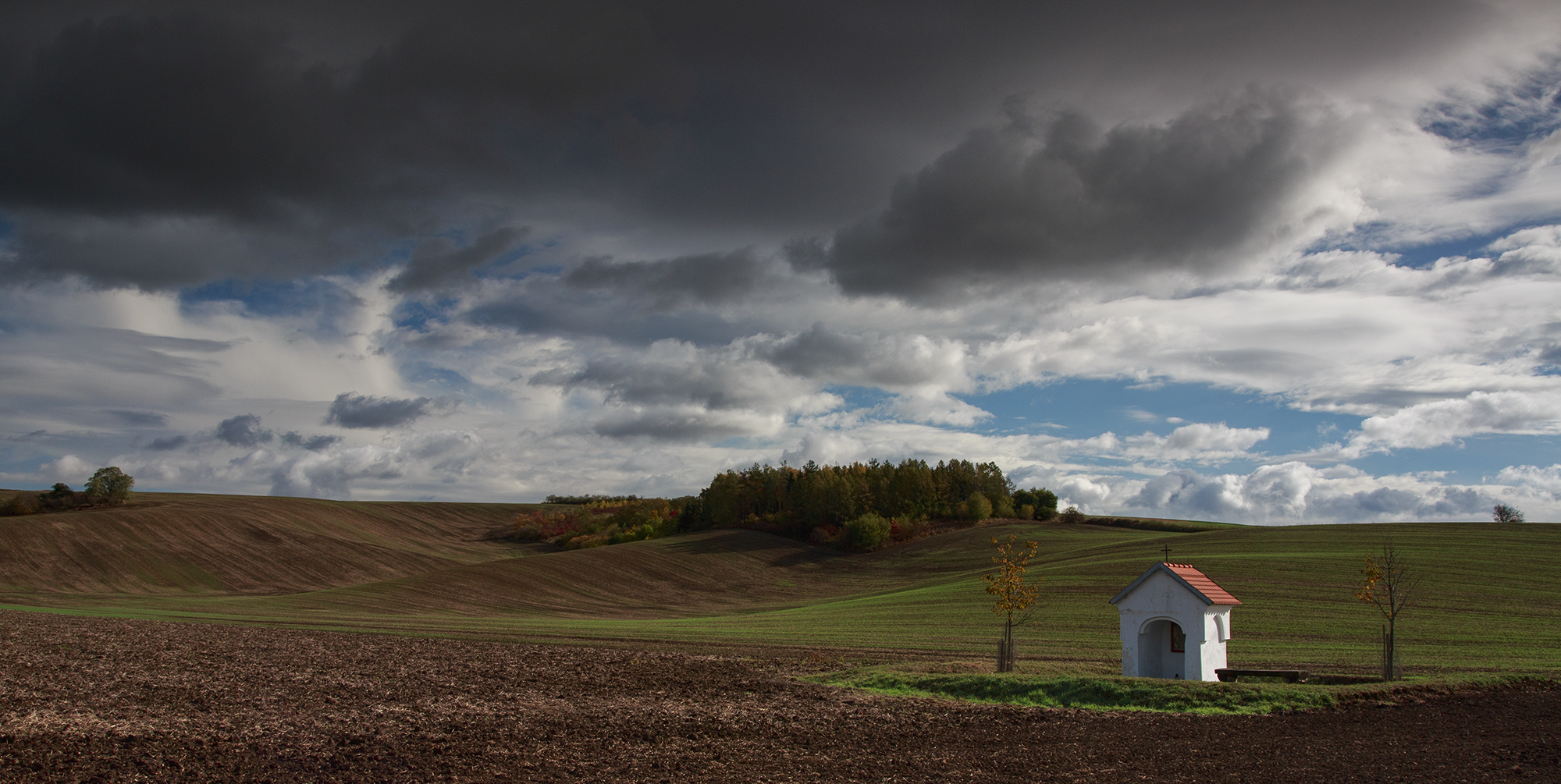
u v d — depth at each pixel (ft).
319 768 51.70
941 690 89.30
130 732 58.44
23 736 55.01
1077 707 80.53
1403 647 123.54
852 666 109.19
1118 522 433.07
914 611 187.93
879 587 286.05
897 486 433.89
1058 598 189.26
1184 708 77.82
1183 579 91.66
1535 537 237.25
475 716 70.79
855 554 367.25
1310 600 166.40
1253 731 67.87
